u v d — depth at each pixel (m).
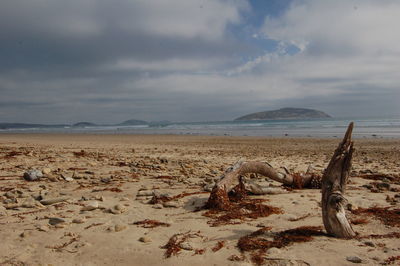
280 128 55.00
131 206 6.31
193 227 4.98
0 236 4.60
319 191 7.70
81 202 6.50
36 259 3.87
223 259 3.80
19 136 43.66
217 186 6.25
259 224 5.07
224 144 25.41
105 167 11.97
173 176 9.99
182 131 55.34
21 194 7.25
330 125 59.81
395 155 16.19
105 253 4.03
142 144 25.97
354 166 12.45
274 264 3.62
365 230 4.69
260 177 10.01
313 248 4.02
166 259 3.83
